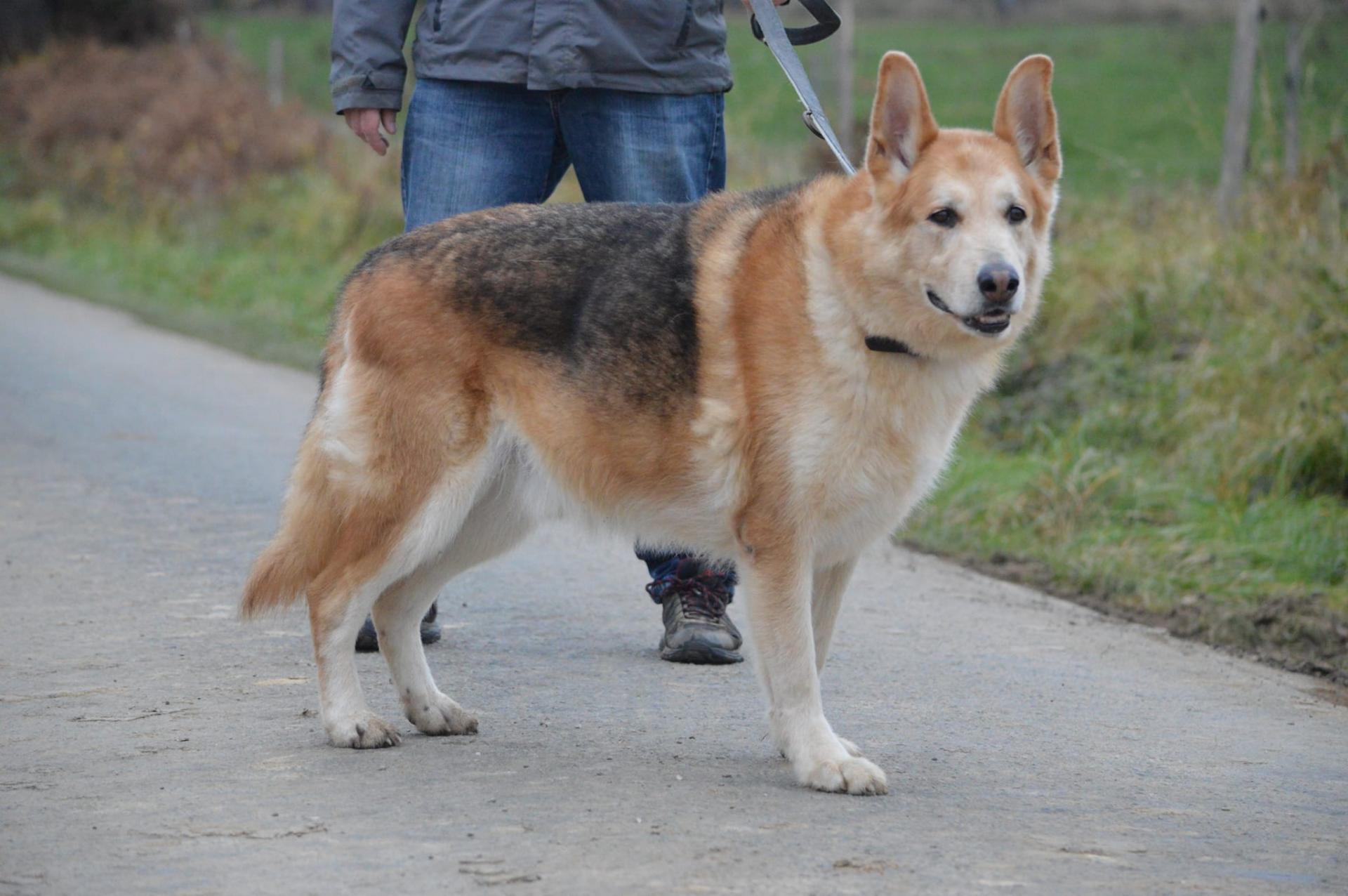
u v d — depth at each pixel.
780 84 29.08
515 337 6.11
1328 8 17.23
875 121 5.66
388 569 6.04
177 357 18.64
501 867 4.57
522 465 6.29
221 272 24.67
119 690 6.75
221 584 8.87
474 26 7.36
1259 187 14.51
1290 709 7.29
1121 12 45.69
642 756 5.93
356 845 4.77
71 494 11.24
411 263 6.19
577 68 7.31
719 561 6.16
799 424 5.62
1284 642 8.80
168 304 23.39
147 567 9.23
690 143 7.71
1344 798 5.82
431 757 5.85
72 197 31.14
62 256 27.89
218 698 6.66
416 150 7.60
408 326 6.06
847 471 5.67
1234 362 12.76
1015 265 5.46
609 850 4.73
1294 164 14.42
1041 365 14.13
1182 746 6.48
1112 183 20.06
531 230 6.21
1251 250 13.95
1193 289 14.01
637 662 7.55
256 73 40.28
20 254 28.81
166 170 30.64
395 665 6.25
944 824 5.16
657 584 7.64
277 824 4.97
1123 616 9.38
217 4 61.78
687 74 7.61
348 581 6.02
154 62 39.12
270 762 5.73
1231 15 41.88
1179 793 5.74
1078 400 13.44
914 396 5.69
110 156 32.19
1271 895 4.60
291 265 24.62
